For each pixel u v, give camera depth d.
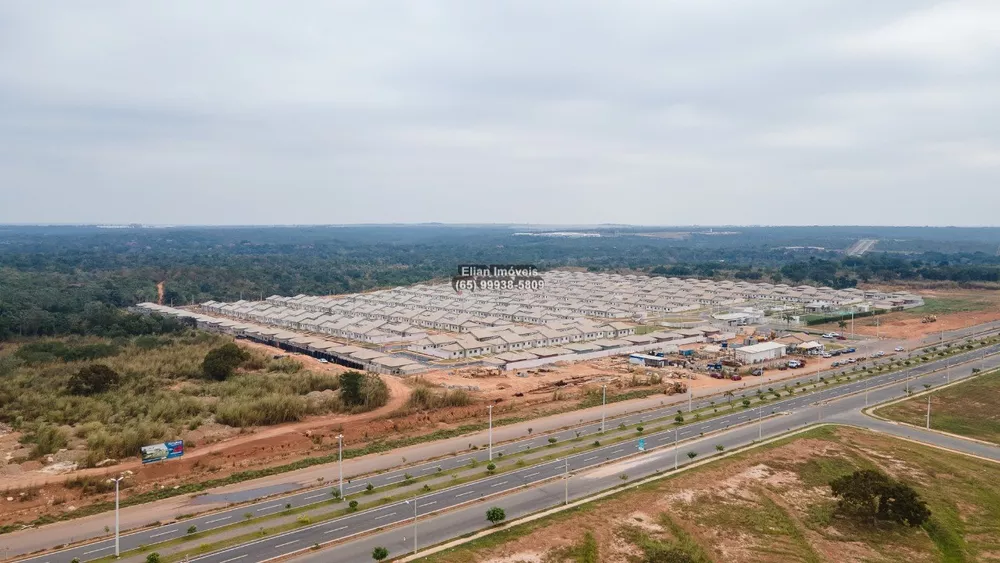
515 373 178.25
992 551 81.62
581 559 75.81
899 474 104.25
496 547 77.75
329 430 120.81
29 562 74.12
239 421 121.12
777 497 95.19
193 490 95.56
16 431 114.75
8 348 181.50
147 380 148.00
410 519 86.12
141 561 74.25
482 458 110.56
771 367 189.75
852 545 82.31
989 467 108.00
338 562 74.19
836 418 135.88
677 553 72.50
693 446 117.00
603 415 127.44
